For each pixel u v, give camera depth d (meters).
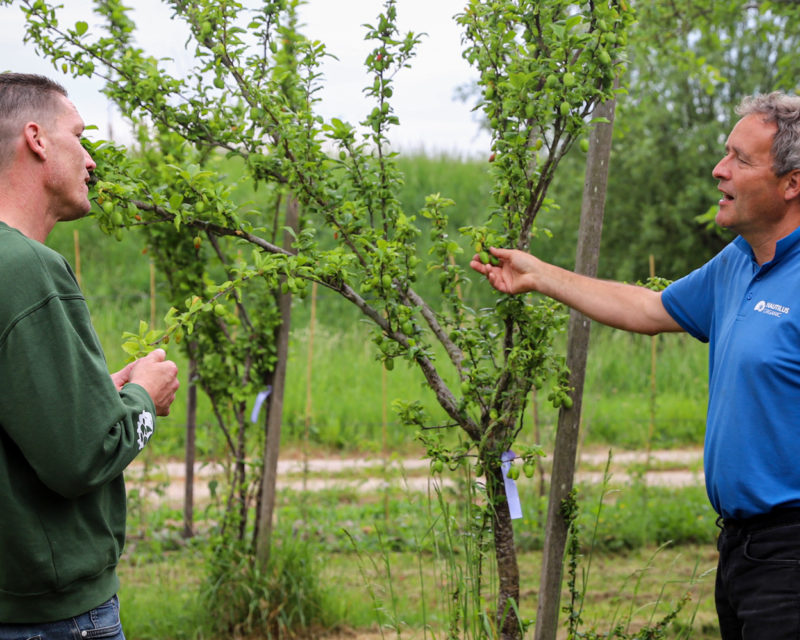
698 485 6.98
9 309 1.75
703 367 10.87
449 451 2.90
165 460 7.93
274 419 4.44
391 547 5.75
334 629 4.40
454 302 3.00
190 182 2.92
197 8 3.12
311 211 3.08
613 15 2.56
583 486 6.56
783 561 2.19
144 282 12.83
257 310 4.48
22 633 1.87
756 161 2.29
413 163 16.58
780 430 2.21
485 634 2.87
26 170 1.96
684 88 13.61
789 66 6.79
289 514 6.11
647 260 13.84
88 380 1.82
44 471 1.76
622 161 14.04
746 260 2.50
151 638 4.27
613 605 4.73
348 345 11.35
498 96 2.74
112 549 2.00
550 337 2.85
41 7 3.22
